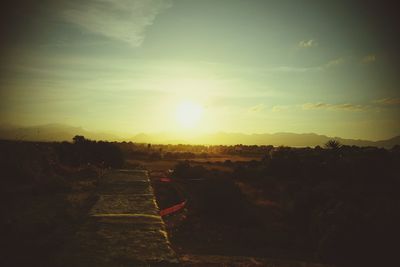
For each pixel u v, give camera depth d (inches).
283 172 1128.8
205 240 457.1
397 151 1245.1
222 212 601.9
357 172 975.6
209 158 2556.6
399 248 421.7
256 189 925.8
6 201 425.1
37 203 422.0
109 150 1149.1
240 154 3385.8
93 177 739.4
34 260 225.9
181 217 561.9
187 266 275.1
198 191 701.3
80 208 397.1
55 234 290.8
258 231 516.4
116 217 311.7
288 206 657.0
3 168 561.3
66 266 192.5
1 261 223.3
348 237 439.2
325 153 1346.0
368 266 396.8
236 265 290.8
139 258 207.8
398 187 850.1
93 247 225.8
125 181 607.2
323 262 402.3
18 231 295.3
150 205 374.3
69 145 1081.4
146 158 2231.8
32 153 678.5
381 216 475.8
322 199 612.7
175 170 1148.5
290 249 454.3
